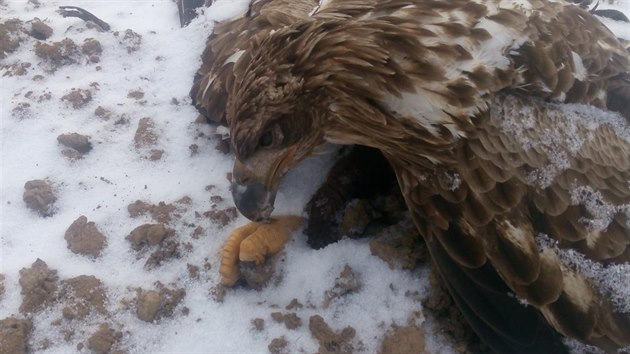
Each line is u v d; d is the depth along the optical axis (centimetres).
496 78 64
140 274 71
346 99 64
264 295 71
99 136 84
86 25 97
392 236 74
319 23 63
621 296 63
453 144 65
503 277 64
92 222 75
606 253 64
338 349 67
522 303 64
